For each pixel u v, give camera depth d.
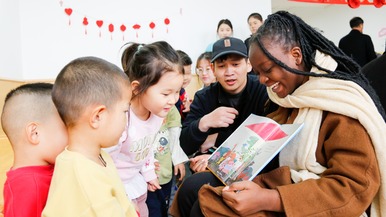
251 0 4.04
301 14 7.39
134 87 0.96
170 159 1.47
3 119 0.71
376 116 0.68
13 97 0.70
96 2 3.85
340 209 0.64
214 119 1.14
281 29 0.79
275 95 0.87
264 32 0.79
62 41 3.85
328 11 7.14
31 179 0.65
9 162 2.07
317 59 0.79
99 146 0.66
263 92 1.20
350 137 0.68
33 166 0.69
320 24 7.29
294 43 0.79
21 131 0.69
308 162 0.74
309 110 0.77
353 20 3.78
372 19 6.49
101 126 0.64
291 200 0.66
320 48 0.79
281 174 0.76
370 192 0.64
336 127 0.71
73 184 0.59
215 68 1.25
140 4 3.91
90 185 0.59
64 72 0.65
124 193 0.71
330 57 0.79
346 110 0.69
